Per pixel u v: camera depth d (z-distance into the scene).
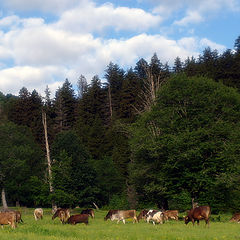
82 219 27.31
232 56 79.56
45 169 60.53
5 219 22.27
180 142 34.78
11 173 53.47
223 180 33.12
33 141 65.81
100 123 83.00
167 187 37.25
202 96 37.47
